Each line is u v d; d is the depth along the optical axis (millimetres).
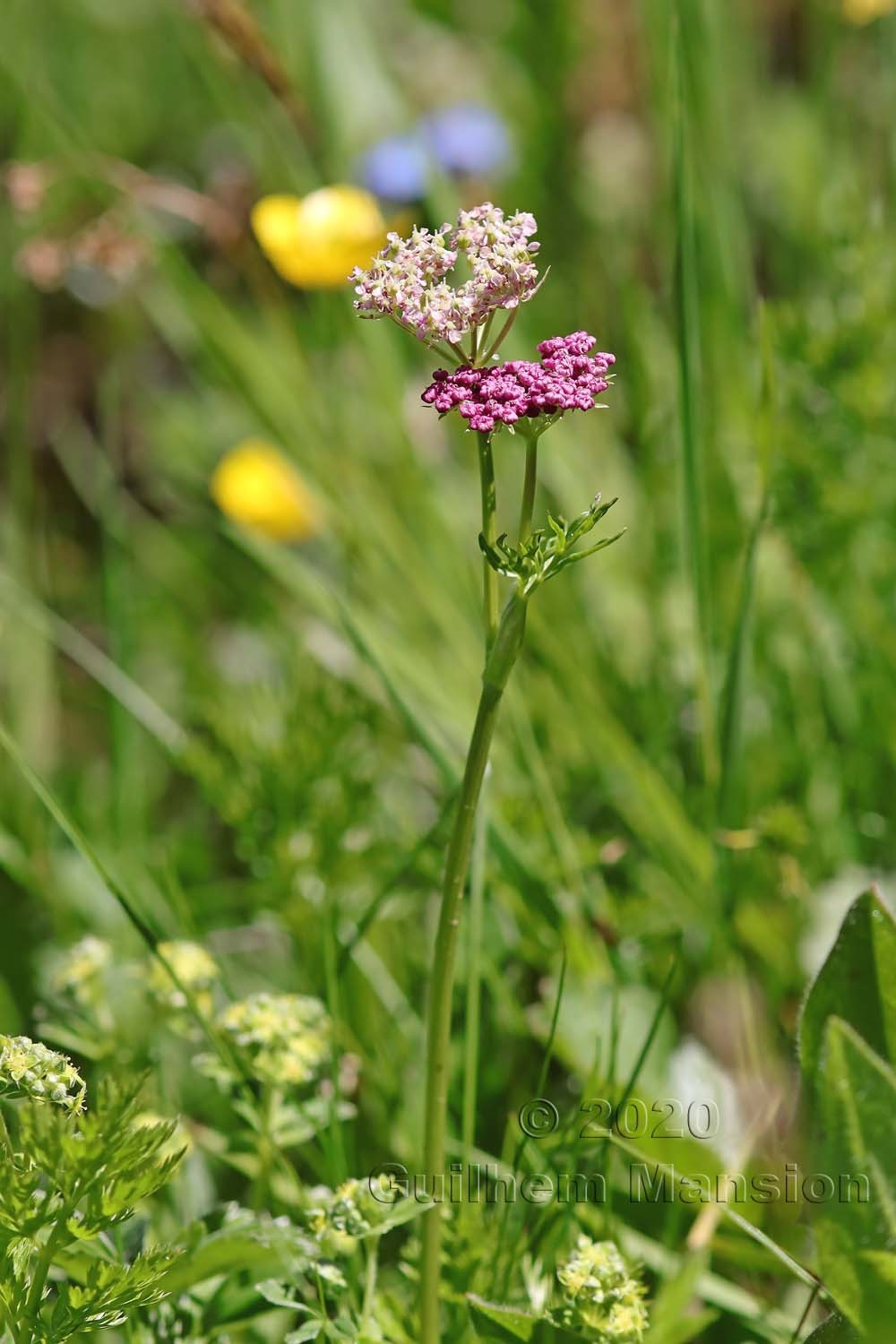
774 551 860
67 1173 667
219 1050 728
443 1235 708
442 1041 685
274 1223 697
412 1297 713
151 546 944
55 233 883
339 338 910
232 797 803
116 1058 745
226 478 885
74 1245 688
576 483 885
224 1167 754
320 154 922
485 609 683
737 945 779
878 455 837
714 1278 728
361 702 816
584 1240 696
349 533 866
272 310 895
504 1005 768
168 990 739
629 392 873
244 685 889
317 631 884
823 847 808
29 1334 671
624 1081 755
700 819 814
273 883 798
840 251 856
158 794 873
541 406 669
